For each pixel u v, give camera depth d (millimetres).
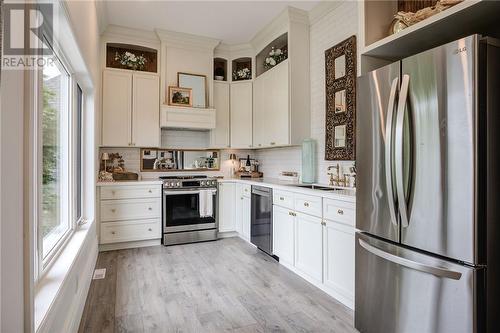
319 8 3635
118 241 3941
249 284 2867
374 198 1971
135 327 2125
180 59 4562
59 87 2342
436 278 1559
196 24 4125
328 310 2375
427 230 1602
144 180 4266
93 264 3182
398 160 1727
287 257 3264
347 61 3252
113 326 2135
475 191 1401
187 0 3508
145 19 3975
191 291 2709
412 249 1711
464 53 1445
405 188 1711
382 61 2291
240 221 4496
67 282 1686
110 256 3693
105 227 3875
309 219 2893
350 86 3201
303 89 3914
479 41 1416
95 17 3188
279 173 4609
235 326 2148
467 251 1426
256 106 4719
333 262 2562
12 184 918
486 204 1420
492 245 1434
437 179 1550
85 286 2486
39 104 1559
